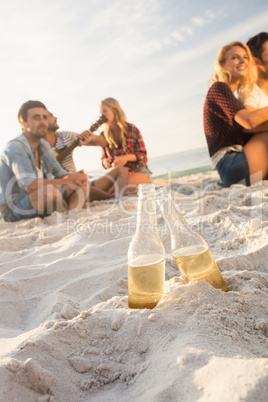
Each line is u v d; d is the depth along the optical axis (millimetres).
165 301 1041
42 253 2184
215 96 3959
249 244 1666
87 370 859
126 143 5102
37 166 4152
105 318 1004
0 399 703
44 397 735
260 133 3938
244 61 4340
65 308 1274
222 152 4016
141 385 756
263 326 935
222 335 872
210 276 1116
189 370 706
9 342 976
